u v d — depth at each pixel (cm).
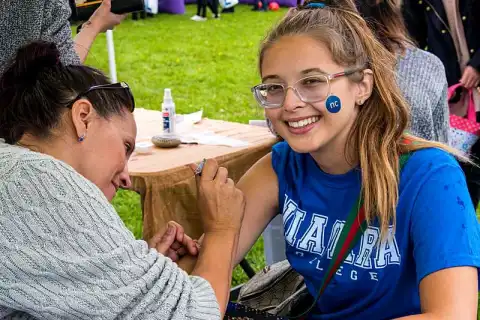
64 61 202
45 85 123
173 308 118
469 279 133
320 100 143
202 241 153
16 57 127
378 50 147
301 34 144
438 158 144
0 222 109
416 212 141
